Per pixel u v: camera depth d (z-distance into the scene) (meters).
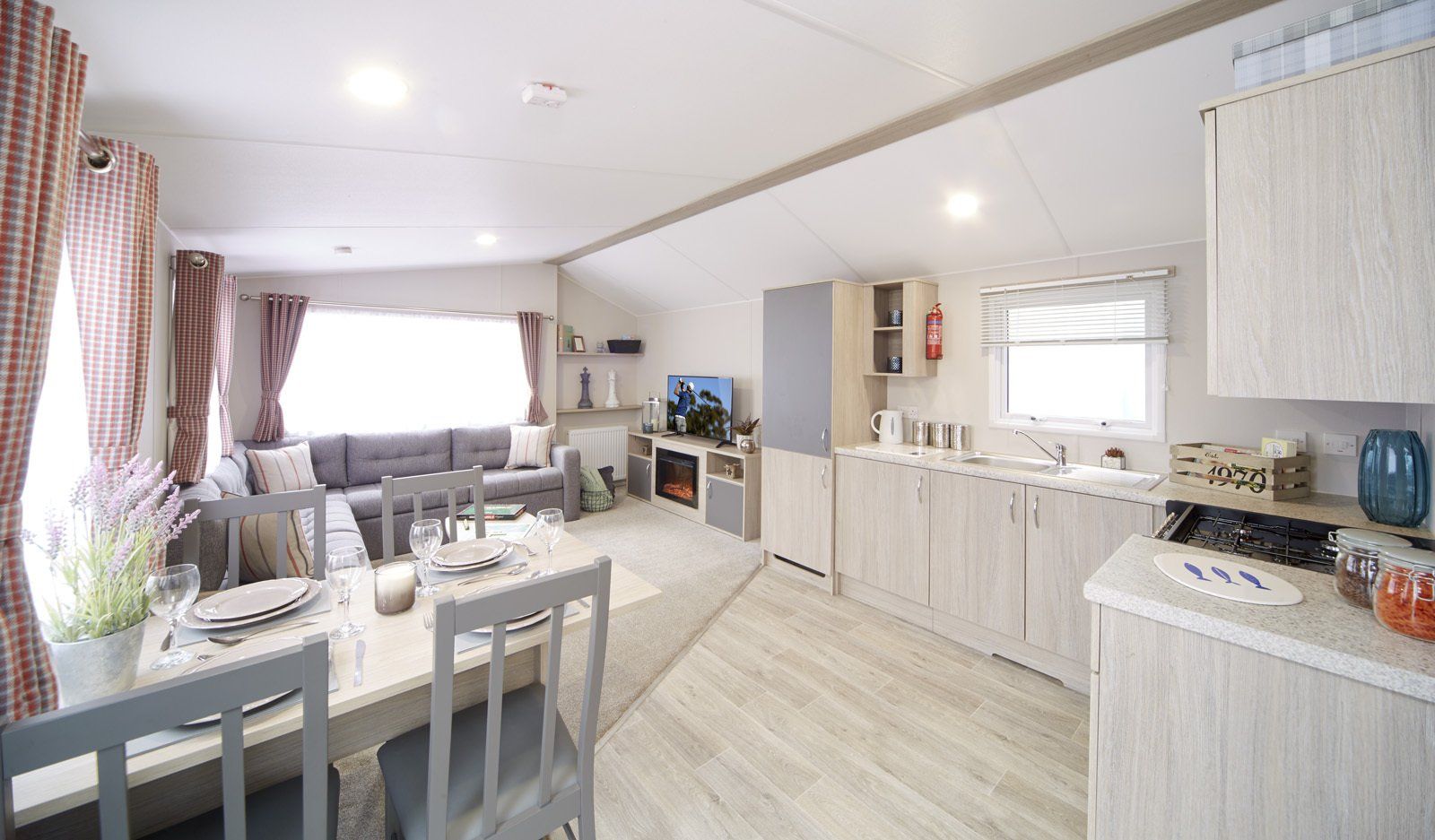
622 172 2.78
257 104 1.66
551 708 1.26
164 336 2.79
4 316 1.04
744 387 5.44
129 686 1.19
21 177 1.05
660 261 5.13
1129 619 1.21
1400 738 0.92
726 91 1.89
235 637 1.44
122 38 1.26
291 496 2.07
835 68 1.78
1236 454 2.37
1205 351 2.68
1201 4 1.53
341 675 1.29
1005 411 3.43
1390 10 1.13
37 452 1.63
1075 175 2.46
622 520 5.40
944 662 2.83
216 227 2.93
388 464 4.95
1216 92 1.88
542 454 5.46
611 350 6.64
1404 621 1.00
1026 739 2.24
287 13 1.23
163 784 1.34
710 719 2.36
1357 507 2.14
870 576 3.46
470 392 5.65
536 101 1.80
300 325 4.63
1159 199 2.47
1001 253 3.26
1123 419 2.99
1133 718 1.21
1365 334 1.17
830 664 2.80
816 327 3.75
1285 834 1.04
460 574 1.89
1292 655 1.01
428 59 1.52
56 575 1.16
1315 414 2.38
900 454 3.37
